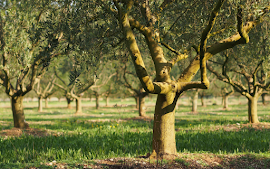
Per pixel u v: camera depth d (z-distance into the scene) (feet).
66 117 77.51
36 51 40.16
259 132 38.40
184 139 32.55
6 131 38.86
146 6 21.67
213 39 25.88
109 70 88.69
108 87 122.83
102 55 21.83
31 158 23.35
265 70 38.29
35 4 31.78
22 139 31.32
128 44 18.12
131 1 18.79
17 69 36.50
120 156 23.63
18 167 17.92
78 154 24.11
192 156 22.07
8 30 34.91
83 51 18.69
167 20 25.58
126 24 18.43
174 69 78.23
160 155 20.77
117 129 41.78
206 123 52.44
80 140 30.71
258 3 16.15
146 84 18.03
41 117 77.77
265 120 54.60
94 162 19.84
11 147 27.35
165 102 20.81
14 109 43.39
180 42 24.79
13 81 82.69
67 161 20.35
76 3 20.72
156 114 21.34
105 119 64.69
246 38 18.53
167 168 18.48
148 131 41.37
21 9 35.76
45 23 20.48
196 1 23.71
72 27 20.51
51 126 49.06
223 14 22.74
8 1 38.11
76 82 18.70
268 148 27.37
